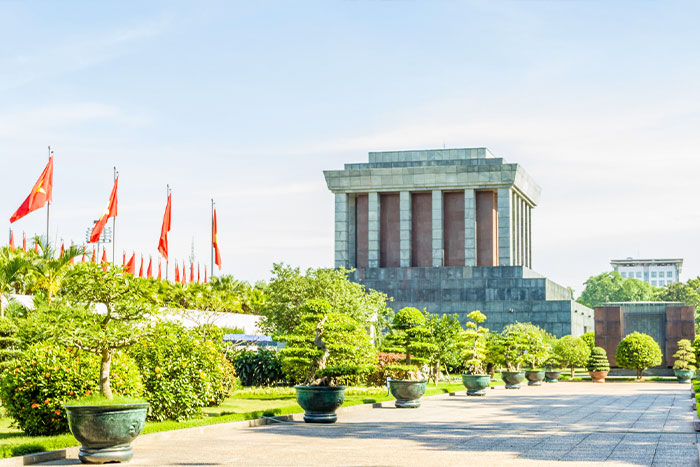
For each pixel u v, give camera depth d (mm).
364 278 113375
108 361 19375
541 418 30391
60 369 21156
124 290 19984
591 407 37125
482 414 32406
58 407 20844
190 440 22094
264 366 48312
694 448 20516
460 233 119688
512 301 107125
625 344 78312
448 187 117562
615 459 18312
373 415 31781
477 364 57625
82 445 17734
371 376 49312
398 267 120375
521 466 17109
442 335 57094
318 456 18672
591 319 128625
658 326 89812
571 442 21859
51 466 17156
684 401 42281
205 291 61031
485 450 19969
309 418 28000
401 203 119125
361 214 123062
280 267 52438
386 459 18156
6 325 27797
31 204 47000
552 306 105500
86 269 19922
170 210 62500
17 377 21156
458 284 110062
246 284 83062
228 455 18844
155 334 20234
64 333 18797
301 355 32688
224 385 34906
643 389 58750
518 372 59125
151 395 24203
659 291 196750
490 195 119938
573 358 77438
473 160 120625
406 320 40844
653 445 21172
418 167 117875
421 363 41031
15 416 21328
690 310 87188
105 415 17281
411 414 32344
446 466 17047
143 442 21297
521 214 132750
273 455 18844
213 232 72938
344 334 32719
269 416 28141
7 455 17172
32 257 39875
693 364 79062
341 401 28203
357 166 124312
